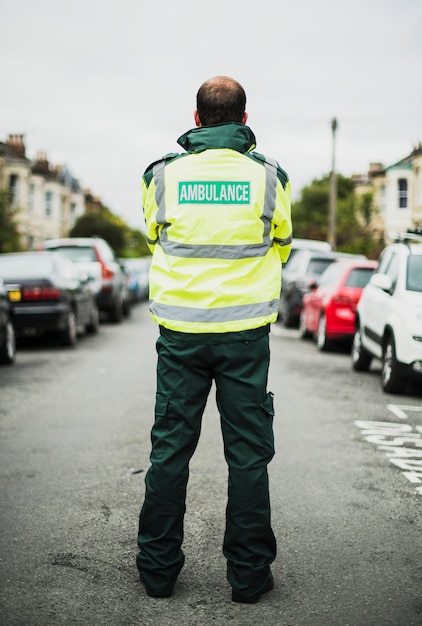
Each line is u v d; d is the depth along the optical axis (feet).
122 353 41.42
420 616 10.28
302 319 50.85
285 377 32.96
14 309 41.68
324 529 13.71
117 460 18.57
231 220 10.64
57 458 18.76
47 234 180.96
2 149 147.23
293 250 66.90
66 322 43.09
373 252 101.40
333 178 105.50
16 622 10.05
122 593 10.98
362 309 34.30
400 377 28.53
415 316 27.78
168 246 10.86
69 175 215.72
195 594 10.98
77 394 28.12
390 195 134.72
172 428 10.87
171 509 10.81
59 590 11.06
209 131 10.87
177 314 10.68
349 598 10.84
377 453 19.54
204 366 10.82
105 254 62.80
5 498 15.48
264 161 10.98
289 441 20.62
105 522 14.05
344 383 31.65
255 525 10.69
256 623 10.07
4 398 27.32
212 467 17.89
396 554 12.53
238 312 10.62
